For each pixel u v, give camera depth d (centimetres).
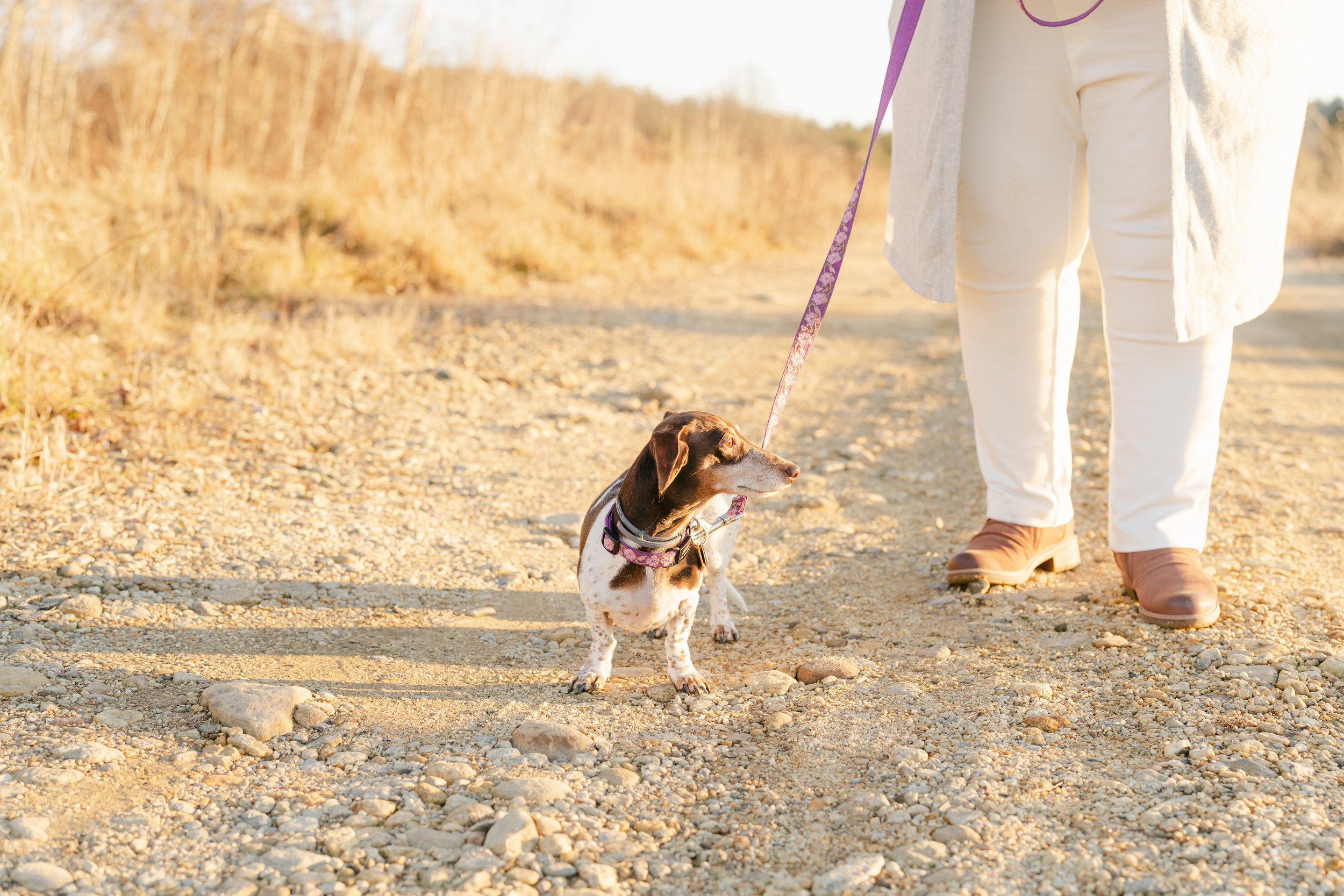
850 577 444
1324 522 492
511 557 461
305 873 237
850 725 311
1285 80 355
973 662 352
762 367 868
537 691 339
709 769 290
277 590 406
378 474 558
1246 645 350
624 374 809
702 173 1869
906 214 392
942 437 679
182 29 1157
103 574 404
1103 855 243
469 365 791
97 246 822
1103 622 380
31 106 908
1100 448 636
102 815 257
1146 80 346
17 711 305
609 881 238
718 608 386
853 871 239
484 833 254
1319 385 842
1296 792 265
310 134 1353
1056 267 395
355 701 326
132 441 561
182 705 317
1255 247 361
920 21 380
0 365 560
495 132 1445
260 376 694
